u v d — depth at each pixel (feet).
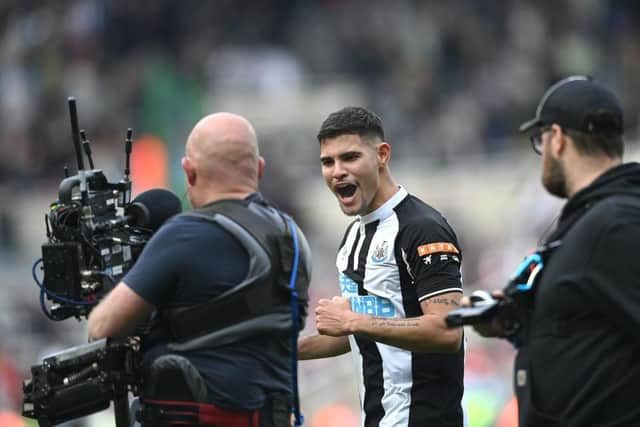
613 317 39.32
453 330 49.98
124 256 47.16
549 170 42.06
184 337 44.47
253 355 44.60
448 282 50.96
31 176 216.13
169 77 214.28
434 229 51.83
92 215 45.93
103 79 236.02
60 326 146.61
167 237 44.32
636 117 208.03
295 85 233.55
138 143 194.08
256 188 46.60
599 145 41.16
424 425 52.01
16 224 205.26
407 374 52.24
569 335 40.09
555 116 41.68
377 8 244.01
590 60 232.73
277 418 45.11
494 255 162.20
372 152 52.54
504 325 42.24
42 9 248.11
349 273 54.03
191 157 46.03
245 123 46.47
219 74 235.61
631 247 39.29
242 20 248.93
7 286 178.70
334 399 124.16
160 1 247.50
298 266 46.09
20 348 141.49
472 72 230.27
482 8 241.35
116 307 43.62
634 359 39.37
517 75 225.56
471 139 209.87
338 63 238.48
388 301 52.70
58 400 45.52
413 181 200.85
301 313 46.70
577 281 39.73
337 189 52.90
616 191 40.50
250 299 44.45
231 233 44.65
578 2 239.50
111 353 45.11
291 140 215.31
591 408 39.58
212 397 44.01
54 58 237.86
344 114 52.65
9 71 237.25
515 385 41.96
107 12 245.65
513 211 173.27
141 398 45.65
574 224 40.91
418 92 224.12
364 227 53.78
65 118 225.97
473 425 106.11
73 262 45.60
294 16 249.14
